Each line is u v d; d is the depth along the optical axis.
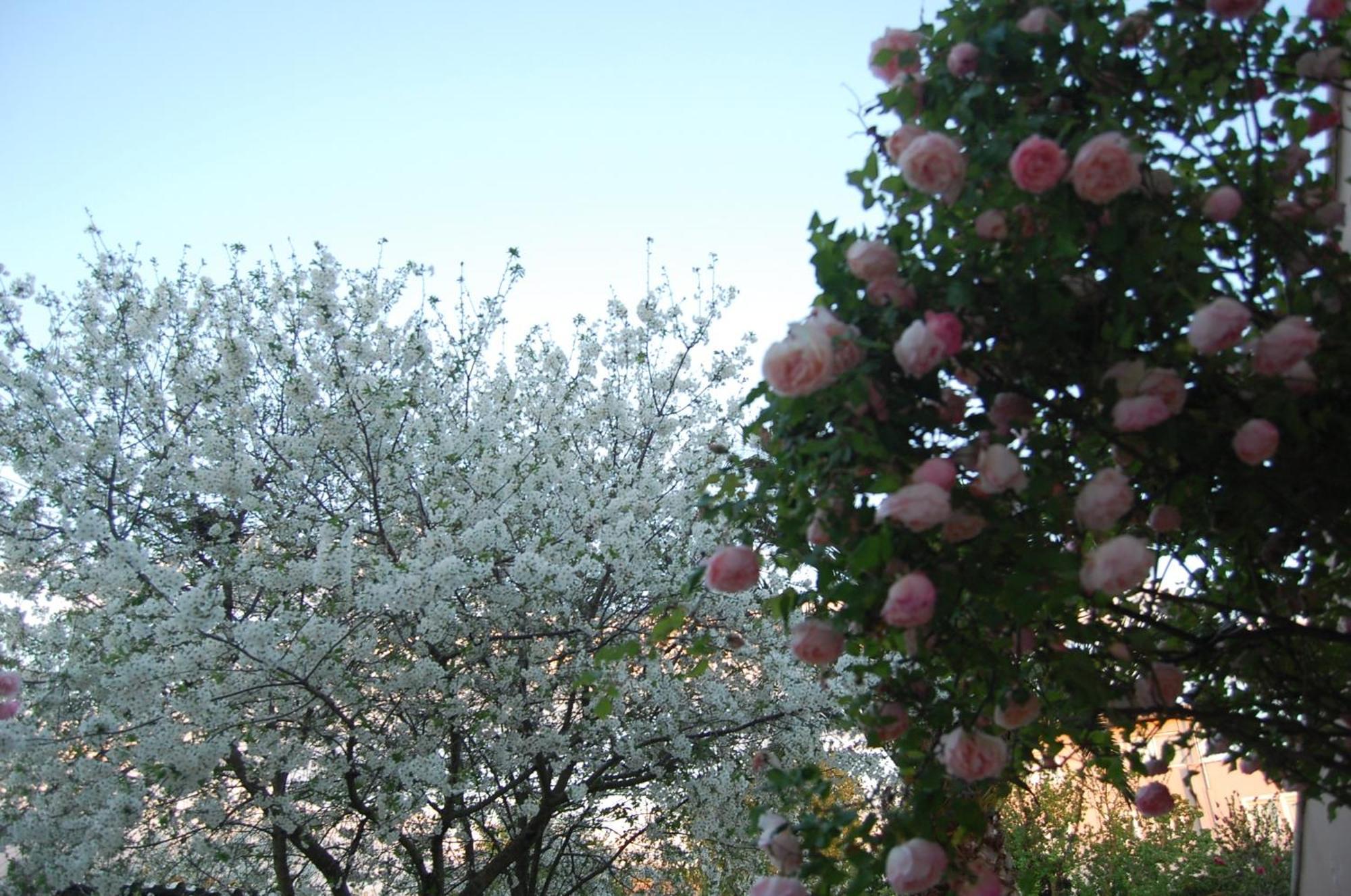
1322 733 2.21
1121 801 7.78
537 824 5.03
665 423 5.83
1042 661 2.12
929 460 1.75
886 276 1.88
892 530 1.78
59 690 3.94
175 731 3.69
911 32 2.10
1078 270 1.97
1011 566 1.88
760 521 2.44
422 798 4.38
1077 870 7.64
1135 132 1.93
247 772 4.50
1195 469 1.96
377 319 5.14
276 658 3.64
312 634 3.78
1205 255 1.94
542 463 5.17
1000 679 1.96
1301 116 2.19
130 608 3.73
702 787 4.95
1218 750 2.60
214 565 4.79
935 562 1.81
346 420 4.68
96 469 4.50
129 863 4.34
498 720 4.79
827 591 2.01
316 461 4.90
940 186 1.86
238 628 3.58
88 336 4.85
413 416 5.07
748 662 5.30
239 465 4.38
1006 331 1.96
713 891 5.75
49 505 4.46
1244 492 1.97
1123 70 2.05
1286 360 1.74
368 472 4.73
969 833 1.91
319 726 4.45
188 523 4.81
